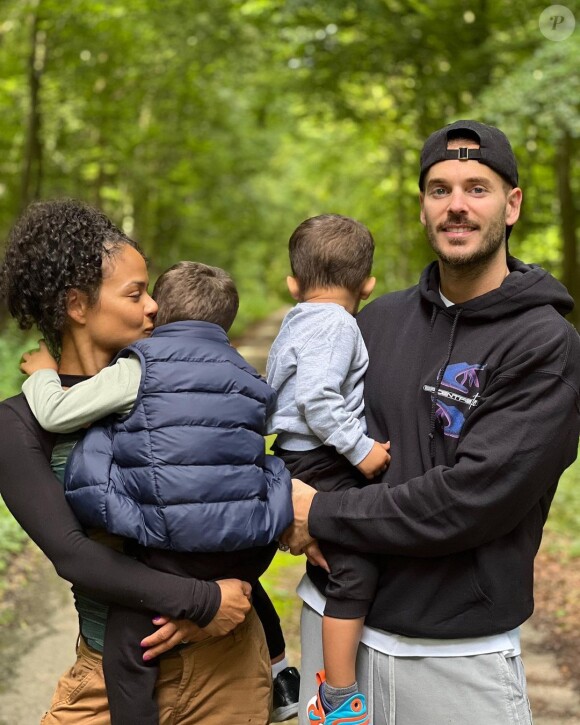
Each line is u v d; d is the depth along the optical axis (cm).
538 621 515
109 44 1617
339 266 218
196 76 1889
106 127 1809
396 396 206
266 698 203
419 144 1784
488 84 1297
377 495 192
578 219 1606
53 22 1527
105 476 177
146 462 175
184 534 173
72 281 188
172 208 2834
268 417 214
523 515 188
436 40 1373
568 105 954
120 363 185
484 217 195
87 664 192
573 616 509
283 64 1636
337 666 203
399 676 203
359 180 2641
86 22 1540
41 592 513
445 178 196
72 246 187
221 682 192
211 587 179
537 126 1041
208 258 3338
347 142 2398
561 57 972
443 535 184
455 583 195
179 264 208
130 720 180
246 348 2216
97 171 2014
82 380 194
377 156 2506
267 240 4000
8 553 562
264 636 210
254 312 3797
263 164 2995
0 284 196
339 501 196
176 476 174
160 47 1747
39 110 1655
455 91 1372
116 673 182
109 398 178
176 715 189
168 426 177
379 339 217
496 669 196
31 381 188
